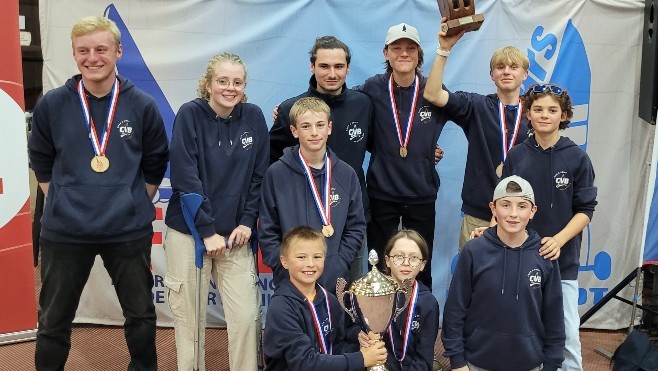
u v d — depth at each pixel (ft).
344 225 9.98
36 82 16.05
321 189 9.88
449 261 13.88
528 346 9.12
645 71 12.92
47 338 9.87
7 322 12.39
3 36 11.66
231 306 10.14
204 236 9.62
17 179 12.12
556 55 13.23
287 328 8.60
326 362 8.47
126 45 12.76
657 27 12.39
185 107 9.82
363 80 13.26
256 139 10.20
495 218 9.78
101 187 9.37
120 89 9.63
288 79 13.17
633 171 13.64
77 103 9.46
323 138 9.71
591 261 13.78
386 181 11.41
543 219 9.92
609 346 13.08
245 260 10.20
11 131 11.94
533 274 9.16
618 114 13.43
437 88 10.85
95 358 12.00
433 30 13.19
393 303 8.64
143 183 9.95
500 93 11.37
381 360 8.61
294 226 9.65
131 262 9.78
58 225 9.34
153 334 10.26
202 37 12.90
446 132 13.51
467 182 11.66
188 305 10.07
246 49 13.01
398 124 11.27
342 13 13.08
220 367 11.81
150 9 12.71
